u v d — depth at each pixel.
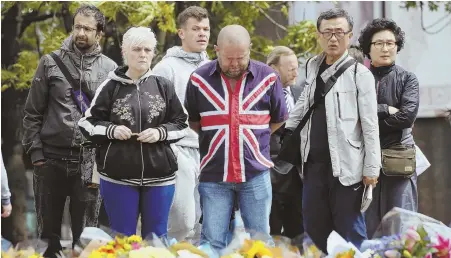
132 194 15.57
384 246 12.49
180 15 18.72
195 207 18.58
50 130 17.28
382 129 17.50
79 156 17.30
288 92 19.97
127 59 15.72
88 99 17.50
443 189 31.55
